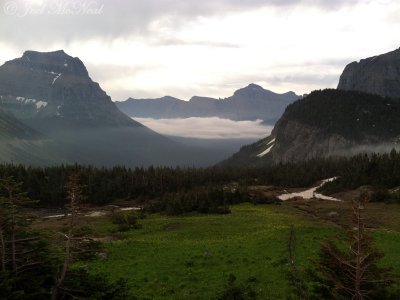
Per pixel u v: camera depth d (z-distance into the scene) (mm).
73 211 19938
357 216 19359
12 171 152375
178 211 97125
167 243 48656
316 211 89750
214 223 68625
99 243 21500
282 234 48375
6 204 20562
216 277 33000
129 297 23016
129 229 71000
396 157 145750
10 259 19875
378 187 124562
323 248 20625
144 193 152250
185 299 28281
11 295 18031
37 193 140875
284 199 125562
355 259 19359
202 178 173625
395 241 44688
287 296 27156
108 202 144500
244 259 37875
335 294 19359
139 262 39031
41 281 19922
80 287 20422
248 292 24891
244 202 110750
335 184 143625
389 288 26547
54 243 21250
